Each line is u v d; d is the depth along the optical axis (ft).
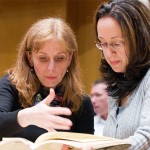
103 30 7.34
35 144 5.74
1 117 6.31
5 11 20.35
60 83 8.47
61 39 7.70
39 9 20.10
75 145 5.41
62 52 7.78
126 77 7.73
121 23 7.21
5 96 8.01
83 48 20.42
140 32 7.36
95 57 20.38
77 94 8.55
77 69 8.59
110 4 7.46
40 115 5.68
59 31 7.79
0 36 20.49
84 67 20.48
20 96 8.21
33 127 7.99
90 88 20.63
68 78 8.50
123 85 7.78
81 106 8.63
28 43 8.02
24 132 7.93
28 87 8.22
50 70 7.75
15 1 20.26
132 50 7.37
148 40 7.43
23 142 5.94
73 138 5.74
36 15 20.13
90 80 20.56
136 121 7.16
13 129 6.26
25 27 20.26
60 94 8.47
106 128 7.89
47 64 7.79
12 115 6.25
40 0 20.01
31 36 7.91
